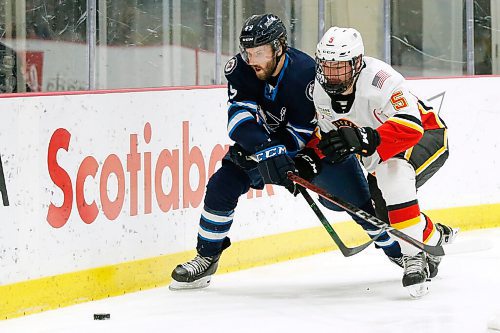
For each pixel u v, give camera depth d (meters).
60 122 13.70
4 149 12.87
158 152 15.52
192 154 16.30
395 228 13.92
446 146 14.93
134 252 15.04
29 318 13.05
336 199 13.62
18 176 13.07
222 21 21.78
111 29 20.41
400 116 13.16
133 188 15.00
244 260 17.17
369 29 24.09
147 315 13.26
